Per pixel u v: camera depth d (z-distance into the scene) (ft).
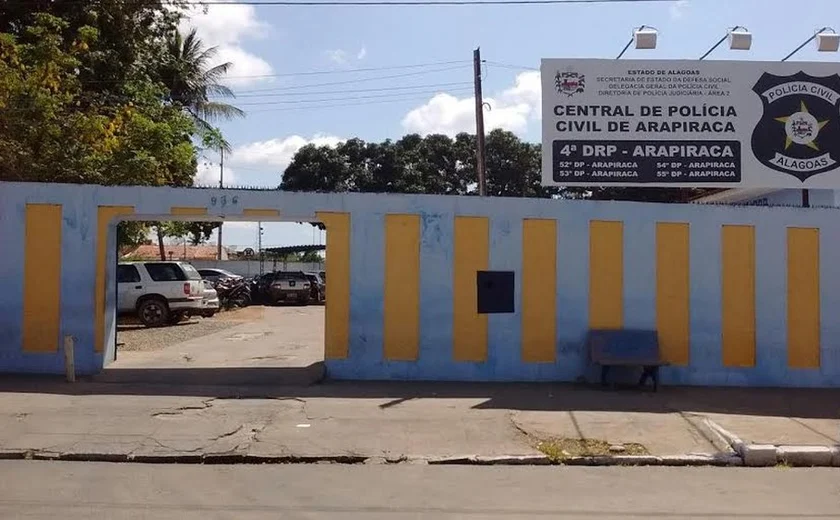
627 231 40.52
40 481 23.21
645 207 40.60
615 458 26.89
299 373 40.88
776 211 40.91
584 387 38.96
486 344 40.14
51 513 19.80
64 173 54.08
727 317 40.57
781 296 40.75
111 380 38.47
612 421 31.73
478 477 24.62
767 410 34.27
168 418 31.01
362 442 28.27
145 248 189.98
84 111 63.62
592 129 42.32
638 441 28.94
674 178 42.24
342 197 40.24
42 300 39.96
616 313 40.34
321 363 43.96
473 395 36.42
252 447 27.32
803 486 23.93
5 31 66.33
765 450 27.04
